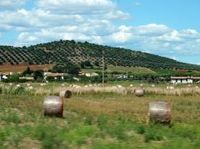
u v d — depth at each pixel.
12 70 181.00
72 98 66.75
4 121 29.14
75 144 21.22
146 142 22.77
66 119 32.97
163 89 81.06
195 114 41.72
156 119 32.53
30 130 24.31
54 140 21.06
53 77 160.88
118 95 76.25
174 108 48.91
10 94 71.56
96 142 21.78
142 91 75.38
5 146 20.19
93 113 39.53
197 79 179.75
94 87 79.50
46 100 35.31
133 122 31.75
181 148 20.69
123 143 21.75
